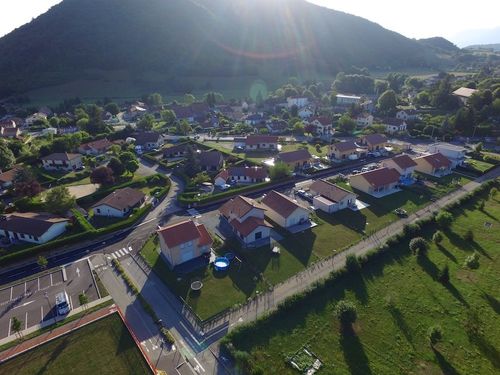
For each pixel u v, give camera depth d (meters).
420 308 50.59
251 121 174.62
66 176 104.50
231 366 40.88
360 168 109.75
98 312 49.66
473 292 53.91
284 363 41.34
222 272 58.53
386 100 181.00
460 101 179.88
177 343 44.34
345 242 67.56
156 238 69.44
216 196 85.75
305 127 151.62
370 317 48.62
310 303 50.91
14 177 90.31
